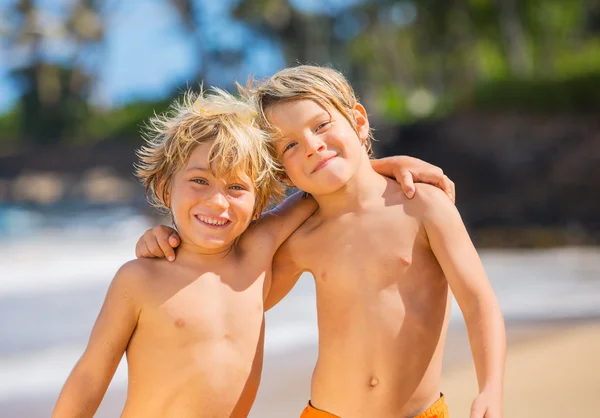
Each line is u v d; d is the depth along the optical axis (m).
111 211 48.03
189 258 4.32
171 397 4.15
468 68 63.50
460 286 4.27
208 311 4.22
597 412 6.79
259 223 4.64
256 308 4.38
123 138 65.12
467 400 7.39
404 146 41.66
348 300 4.43
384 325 4.34
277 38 67.69
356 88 64.81
